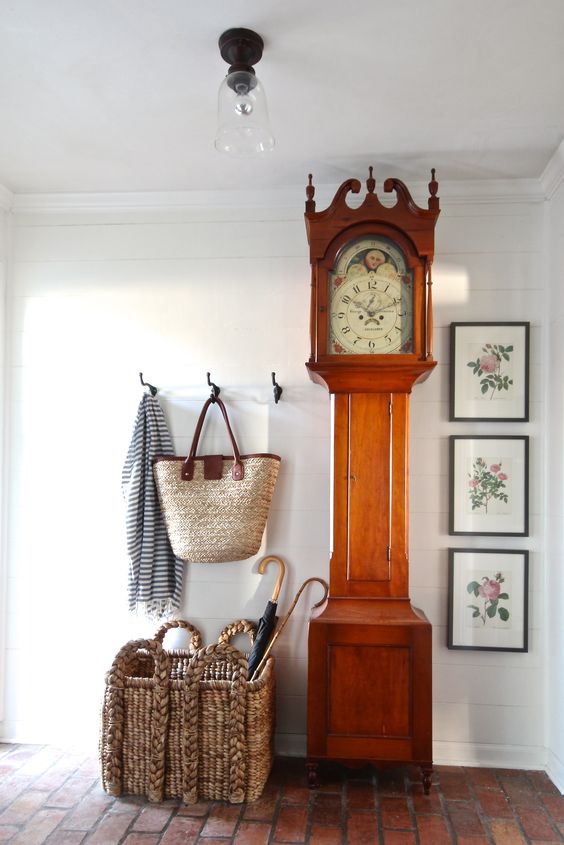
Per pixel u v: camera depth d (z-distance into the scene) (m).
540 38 1.90
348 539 2.57
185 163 2.73
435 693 2.81
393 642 2.47
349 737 2.47
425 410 2.88
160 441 2.93
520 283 2.87
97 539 2.98
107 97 2.23
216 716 2.43
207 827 2.25
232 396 2.97
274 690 2.73
